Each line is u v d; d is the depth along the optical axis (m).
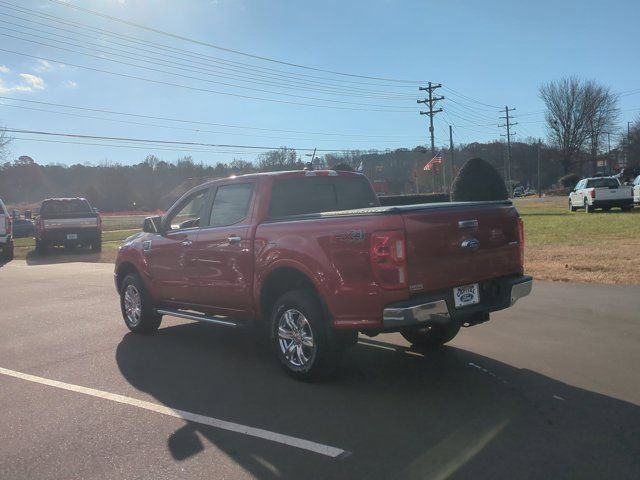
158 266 7.28
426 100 51.31
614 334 6.85
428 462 3.79
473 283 5.32
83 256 20.91
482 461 3.78
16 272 16.03
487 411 4.64
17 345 7.32
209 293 6.57
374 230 4.84
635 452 3.86
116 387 5.54
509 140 87.38
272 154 52.06
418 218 4.91
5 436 4.44
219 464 3.87
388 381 5.47
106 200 95.75
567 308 8.32
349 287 5.00
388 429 4.35
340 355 5.39
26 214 23.47
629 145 90.06
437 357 6.20
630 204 29.34
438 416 4.57
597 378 5.34
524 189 100.56
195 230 6.77
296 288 5.86
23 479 3.75
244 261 6.04
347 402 4.95
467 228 5.25
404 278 4.81
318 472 3.71
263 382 5.58
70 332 8.00
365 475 3.65
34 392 5.45
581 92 85.44
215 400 5.11
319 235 5.24
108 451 4.12
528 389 5.12
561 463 3.72
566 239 17.44
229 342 7.27
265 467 3.80
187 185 77.69
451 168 60.78
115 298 10.80
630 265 11.84
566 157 87.81
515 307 8.49
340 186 6.75
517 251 5.77
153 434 4.40
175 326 8.34
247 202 6.25
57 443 4.29
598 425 4.30
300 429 4.40
